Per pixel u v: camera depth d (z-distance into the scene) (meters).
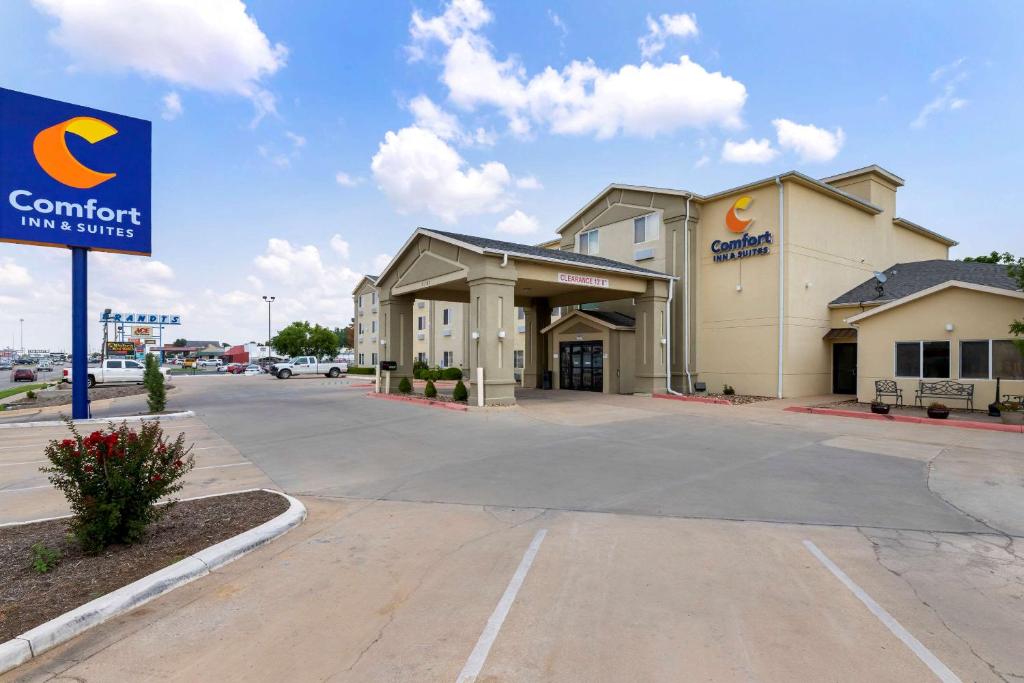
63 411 18.59
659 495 6.99
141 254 15.88
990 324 14.99
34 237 14.23
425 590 4.25
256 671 3.19
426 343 43.94
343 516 6.21
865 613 3.83
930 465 8.73
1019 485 7.47
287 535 5.57
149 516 5.21
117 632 3.66
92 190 15.09
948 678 3.05
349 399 21.56
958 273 20.28
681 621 3.72
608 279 19.61
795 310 19.55
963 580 4.41
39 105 14.37
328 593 4.23
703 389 21.23
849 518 6.04
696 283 22.00
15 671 3.22
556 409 16.41
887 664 3.20
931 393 15.95
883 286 21.05
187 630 3.69
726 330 21.11
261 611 3.94
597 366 23.03
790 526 5.76
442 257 18.89
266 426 14.08
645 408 16.61
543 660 3.25
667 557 4.88
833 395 20.48
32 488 7.86
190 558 4.68
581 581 4.38
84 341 15.50
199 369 71.88
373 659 3.30
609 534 5.50
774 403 17.77
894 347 16.92
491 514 6.22
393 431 12.65
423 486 7.55
